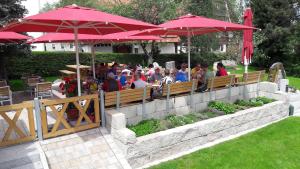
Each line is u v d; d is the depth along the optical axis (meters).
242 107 9.27
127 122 7.42
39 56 19.62
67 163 5.75
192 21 8.66
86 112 7.00
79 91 7.12
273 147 7.23
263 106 9.35
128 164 5.97
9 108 5.78
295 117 9.87
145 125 7.27
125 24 6.21
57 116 6.34
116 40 12.27
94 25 6.89
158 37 14.34
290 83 18.84
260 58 26.86
